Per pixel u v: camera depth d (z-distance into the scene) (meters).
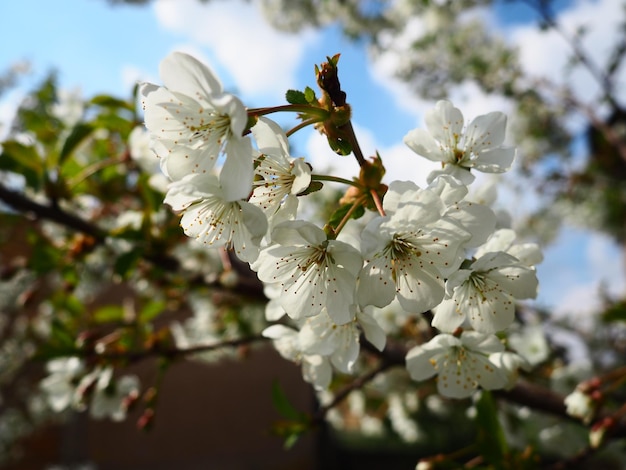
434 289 0.10
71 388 0.24
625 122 0.67
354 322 0.12
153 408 0.21
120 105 0.23
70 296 0.27
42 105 0.34
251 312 0.35
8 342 0.54
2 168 0.21
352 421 0.49
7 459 0.63
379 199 0.11
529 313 0.33
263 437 0.78
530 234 0.63
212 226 0.11
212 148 0.10
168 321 0.50
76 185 0.24
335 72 0.10
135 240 0.22
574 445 0.26
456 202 0.11
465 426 0.44
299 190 0.10
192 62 0.10
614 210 0.75
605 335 0.41
